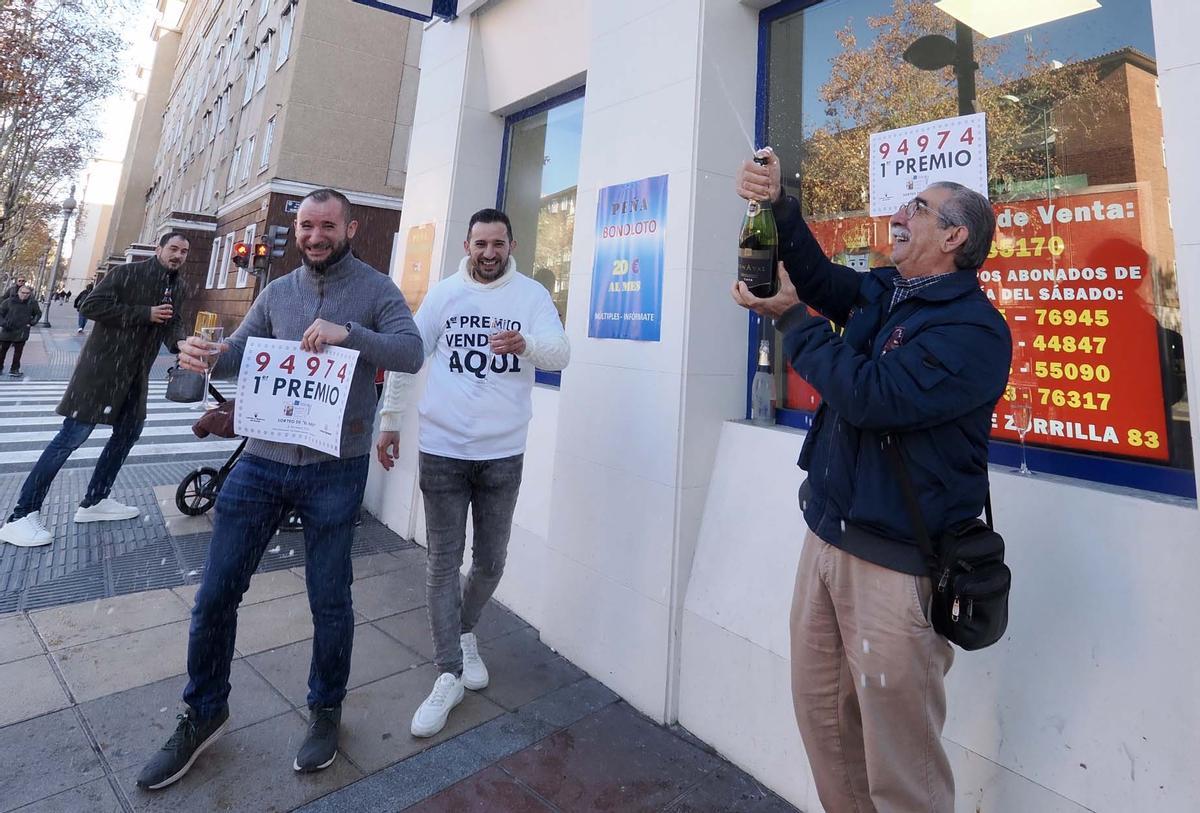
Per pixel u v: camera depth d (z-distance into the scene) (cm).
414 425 429
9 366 1230
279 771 198
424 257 442
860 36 247
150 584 324
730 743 221
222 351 204
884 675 130
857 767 152
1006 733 158
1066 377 181
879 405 124
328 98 1449
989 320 128
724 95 261
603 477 278
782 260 165
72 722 213
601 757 219
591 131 305
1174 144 140
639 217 272
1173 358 163
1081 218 183
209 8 2622
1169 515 141
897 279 155
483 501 246
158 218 3117
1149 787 134
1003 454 189
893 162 229
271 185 1391
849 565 140
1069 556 156
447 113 439
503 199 434
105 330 373
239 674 250
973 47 214
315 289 210
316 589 204
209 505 445
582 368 295
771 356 263
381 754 211
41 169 2086
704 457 252
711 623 232
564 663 284
